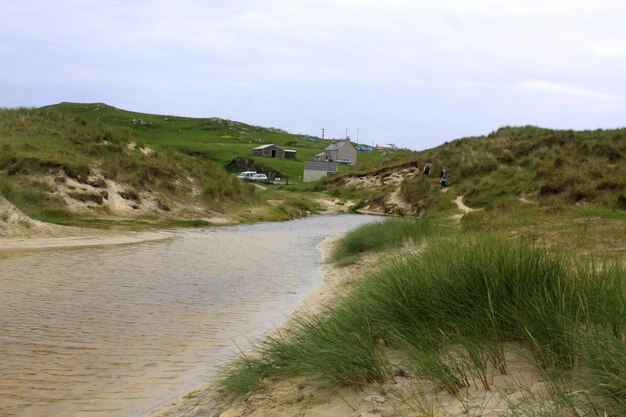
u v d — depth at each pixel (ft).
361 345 15.51
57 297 31.53
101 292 33.63
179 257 51.98
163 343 23.25
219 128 531.91
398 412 12.17
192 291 35.58
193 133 497.46
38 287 34.14
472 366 13.53
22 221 60.95
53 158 83.41
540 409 10.14
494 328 14.08
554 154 114.52
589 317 13.85
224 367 19.26
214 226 89.04
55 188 78.74
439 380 13.17
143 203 89.61
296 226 98.73
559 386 11.44
